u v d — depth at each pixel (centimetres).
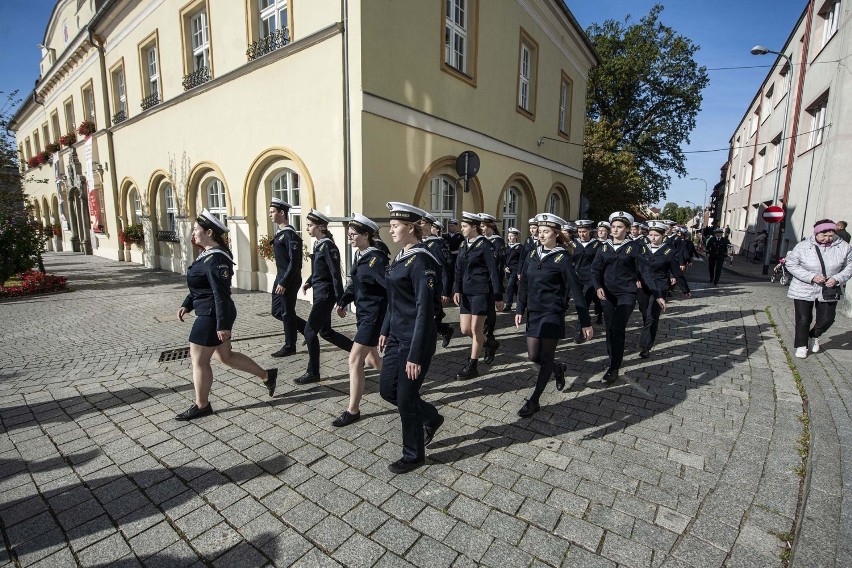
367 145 731
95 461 312
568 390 439
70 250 2348
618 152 2234
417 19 812
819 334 517
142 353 564
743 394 425
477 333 466
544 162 1393
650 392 432
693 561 216
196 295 366
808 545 212
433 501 265
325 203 798
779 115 1970
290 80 828
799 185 1552
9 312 814
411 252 291
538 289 379
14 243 1065
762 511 252
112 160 1575
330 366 511
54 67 1889
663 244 661
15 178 1276
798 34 1702
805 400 407
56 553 228
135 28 1302
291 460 312
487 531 239
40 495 275
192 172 1133
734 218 3181
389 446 331
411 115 815
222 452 323
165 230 1391
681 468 297
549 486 278
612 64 2425
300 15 802
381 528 243
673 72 2528
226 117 994
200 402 376
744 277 1586
